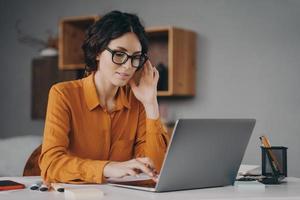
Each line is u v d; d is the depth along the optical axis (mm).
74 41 4387
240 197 1336
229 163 1586
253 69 3992
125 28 1719
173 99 4246
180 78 3998
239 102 4027
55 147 1683
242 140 1595
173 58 3914
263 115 3951
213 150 1507
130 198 1305
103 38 1724
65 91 1804
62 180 1599
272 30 3941
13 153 2898
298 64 3855
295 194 1396
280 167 1669
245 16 4027
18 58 5012
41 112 4590
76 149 1845
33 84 4633
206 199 1300
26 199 1294
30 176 1875
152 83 1897
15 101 5023
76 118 1815
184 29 4055
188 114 4188
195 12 4199
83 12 4684
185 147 1419
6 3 5078
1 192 1415
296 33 3867
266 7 3963
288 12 3895
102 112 1863
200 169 1496
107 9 4562
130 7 4465
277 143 3904
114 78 1741
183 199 1297
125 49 1714
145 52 1806
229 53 4074
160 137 1869
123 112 1932
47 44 4727
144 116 1995
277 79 3916
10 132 5047
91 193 1312
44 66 4570
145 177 1755
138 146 1978
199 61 4172
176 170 1431
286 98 3885
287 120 3877
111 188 1493
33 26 4934
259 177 1775
